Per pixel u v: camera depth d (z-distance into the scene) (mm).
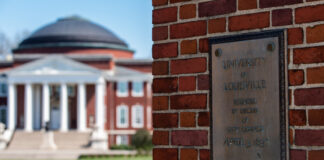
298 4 3373
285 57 3395
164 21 3938
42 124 67250
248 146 3512
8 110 67188
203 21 3764
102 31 79062
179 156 3783
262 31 3494
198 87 3748
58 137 64312
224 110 3629
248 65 3549
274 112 3418
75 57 69500
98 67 69562
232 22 3631
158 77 3928
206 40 3738
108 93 69688
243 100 3559
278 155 3381
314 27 3301
